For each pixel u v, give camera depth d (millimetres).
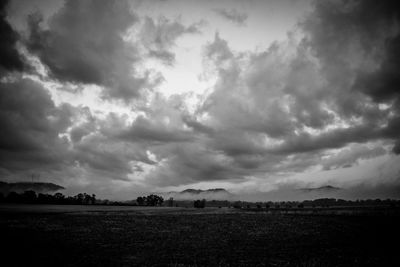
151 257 23016
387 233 37656
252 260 22094
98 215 71688
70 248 26344
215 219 60156
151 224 49375
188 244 29391
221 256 23547
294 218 61625
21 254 23312
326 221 53875
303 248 27078
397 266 19906
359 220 54375
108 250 25734
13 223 47312
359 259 22094
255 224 49656
